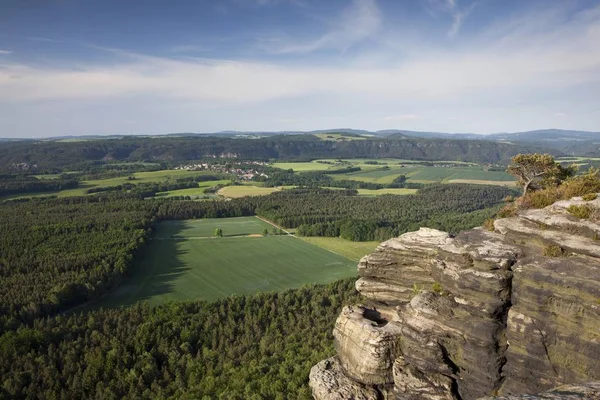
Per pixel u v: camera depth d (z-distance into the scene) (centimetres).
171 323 7706
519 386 2747
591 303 2466
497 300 2850
